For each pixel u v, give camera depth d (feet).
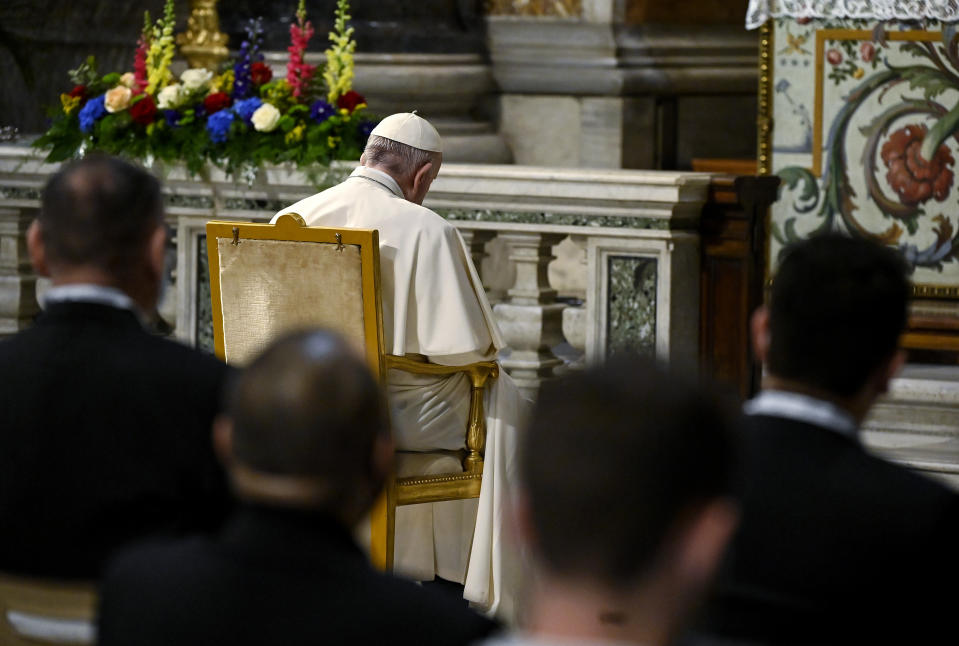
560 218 75.20
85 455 30.86
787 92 80.28
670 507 17.67
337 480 23.07
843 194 80.07
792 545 26.66
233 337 57.52
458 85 112.98
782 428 27.68
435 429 58.49
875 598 26.20
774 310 28.25
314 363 23.38
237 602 22.57
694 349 74.84
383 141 60.08
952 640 26.17
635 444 17.80
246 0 113.60
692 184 71.92
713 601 27.07
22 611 31.58
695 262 74.28
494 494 58.90
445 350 57.26
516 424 59.93
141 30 113.60
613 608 17.63
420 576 61.87
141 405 31.01
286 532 22.93
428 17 114.62
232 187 80.43
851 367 27.61
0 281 88.12
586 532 17.61
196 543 23.57
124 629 22.88
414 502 57.26
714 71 115.34
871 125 79.36
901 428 74.59
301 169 76.18
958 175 78.33
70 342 31.50
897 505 26.30
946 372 78.79
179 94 78.43
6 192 86.53
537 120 115.03
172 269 86.69
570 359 85.51
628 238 73.72
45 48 113.39
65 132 81.15
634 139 111.96
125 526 30.89
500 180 75.66
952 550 25.99
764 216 73.46
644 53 111.96
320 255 55.36
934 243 79.20
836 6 78.79
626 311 74.49
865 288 27.53
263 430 22.94
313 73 78.38
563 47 112.98
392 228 58.03
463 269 58.59
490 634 23.70
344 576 23.02
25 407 31.09
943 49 77.61
